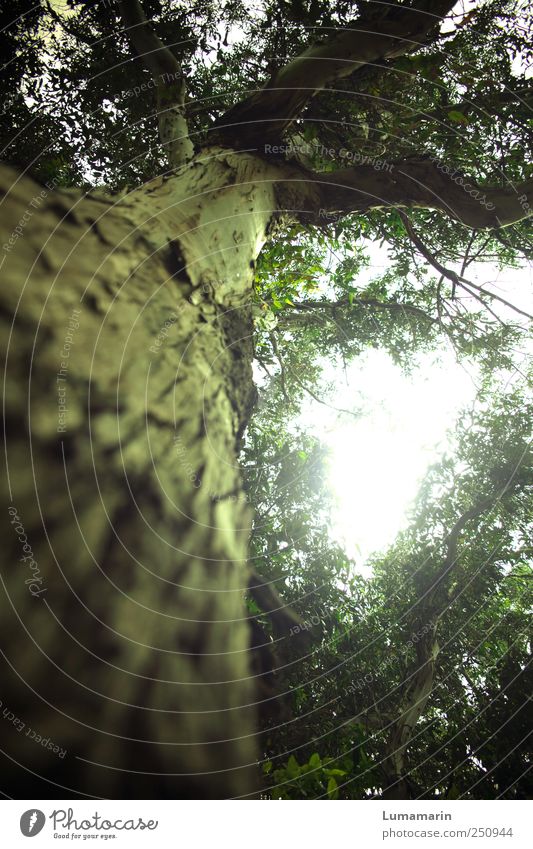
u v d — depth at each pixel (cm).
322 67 354
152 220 223
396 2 375
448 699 774
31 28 584
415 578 741
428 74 389
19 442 106
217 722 108
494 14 567
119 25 596
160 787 88
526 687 668
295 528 514
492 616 802
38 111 600
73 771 78
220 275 240
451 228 791
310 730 474
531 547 798
